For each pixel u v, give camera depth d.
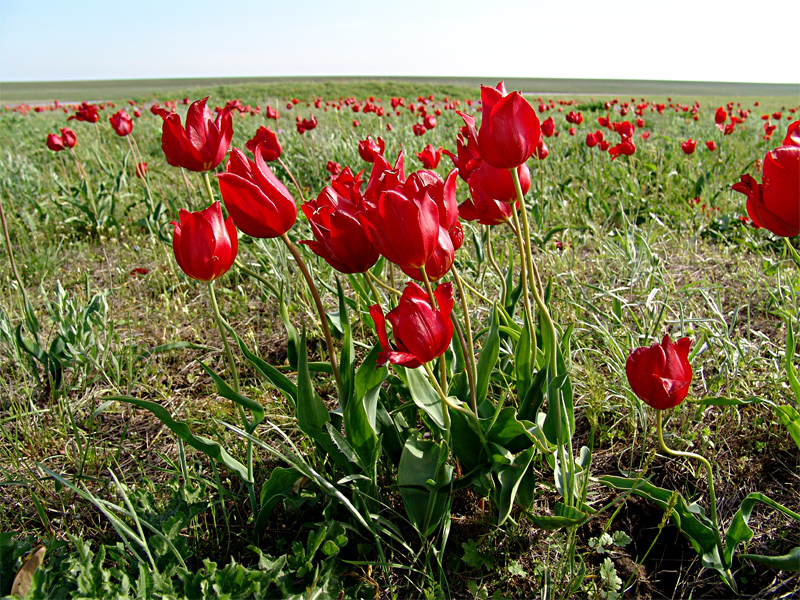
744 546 0.51
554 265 1.02
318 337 0.87
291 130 2.63
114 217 1.44
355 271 0.47
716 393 0.67
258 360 0.53
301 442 0.63
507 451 0.50
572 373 0.69
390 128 2.40
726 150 2.10
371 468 0.52
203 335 0.93
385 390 0.66
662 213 1.34
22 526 0.57
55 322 0.83
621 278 0.97
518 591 0.50
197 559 0.52
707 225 1.25
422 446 0.53
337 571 0.49
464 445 0.53
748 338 0.77
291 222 0.47
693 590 0.49
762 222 0.40
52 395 0.75
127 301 1.06
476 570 0.51
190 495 0.53
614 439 0.65
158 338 0.92
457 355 0.60
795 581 0.49
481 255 0.87
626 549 0.54
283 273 0.99
